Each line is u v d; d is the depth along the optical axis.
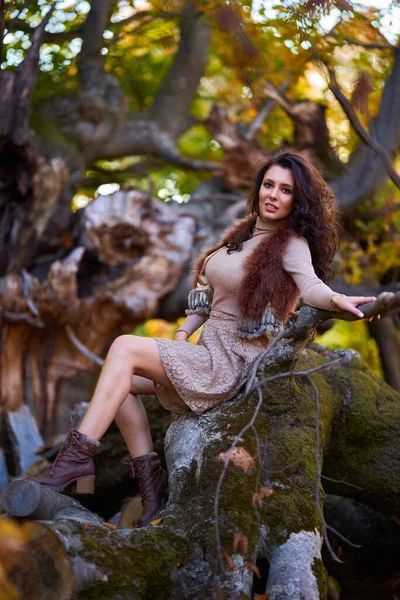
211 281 3.47
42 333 7.44
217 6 5.49
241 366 3.33
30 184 6.77
